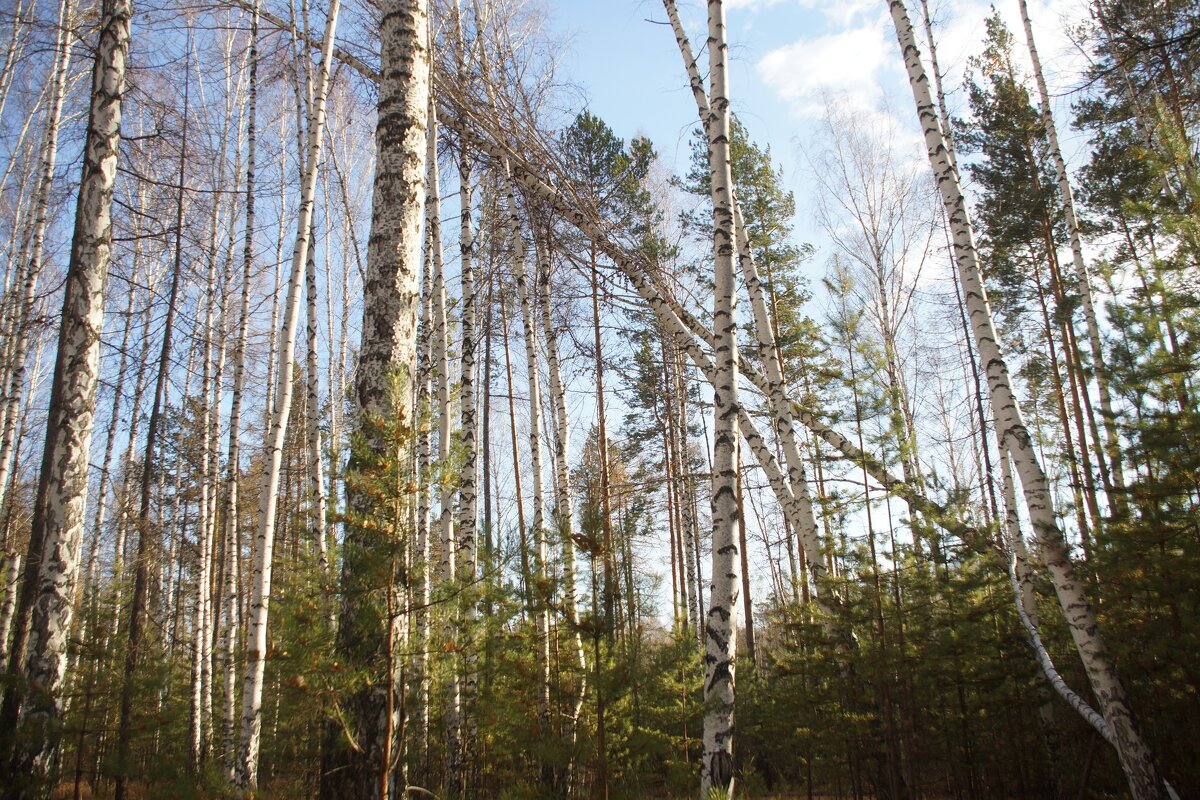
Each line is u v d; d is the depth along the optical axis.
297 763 8.98
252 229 11.83
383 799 4.49
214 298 14.68
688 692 9.39
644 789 6.39
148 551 12.34
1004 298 16.92
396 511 4.72
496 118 10.06
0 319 12.00
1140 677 7.52
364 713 4.78
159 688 8.78
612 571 5.68
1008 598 9.19
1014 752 9.09
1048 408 17.39
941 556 8.91
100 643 8.60
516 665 6.57
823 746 9.38
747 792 6.38
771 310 16.52
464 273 10.48
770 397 9.55
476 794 8.59
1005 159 15.67
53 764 6.45
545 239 11.64
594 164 14.24
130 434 15.82
